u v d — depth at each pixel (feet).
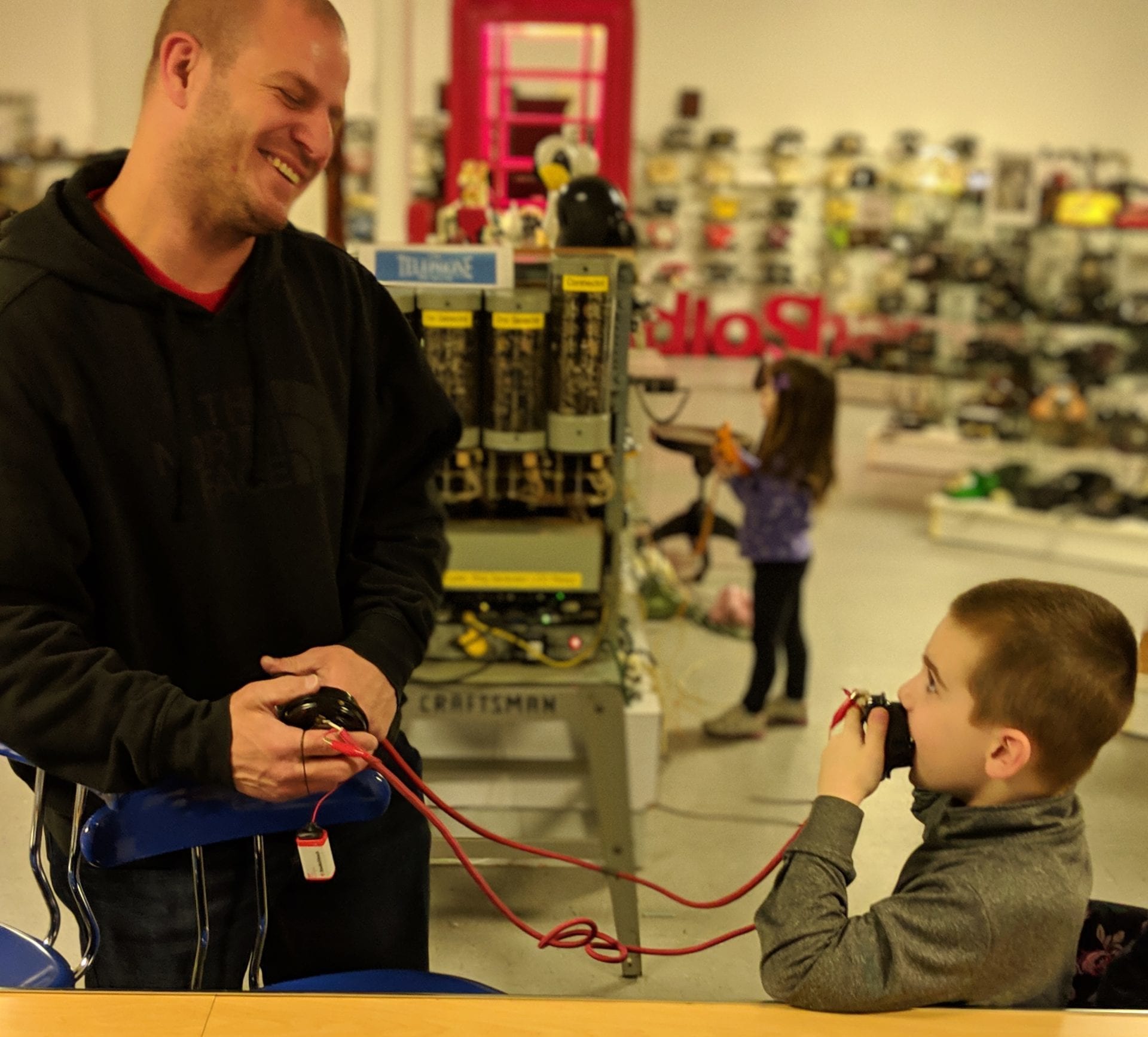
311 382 4.16
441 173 23.36
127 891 4.29
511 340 6.95
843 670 10.11
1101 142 24.38
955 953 3.27
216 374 3.94
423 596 4.52
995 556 15.62
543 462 7.30
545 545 7.33
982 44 25.71
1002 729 3.36
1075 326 21.20
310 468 4.13
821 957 3.24
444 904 5.31
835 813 3.48
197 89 3.65
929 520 17.52
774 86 27.73
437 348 6.95
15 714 3.49
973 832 3.46
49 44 22.61
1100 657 3.31
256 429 4.03
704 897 5.93
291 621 4.17
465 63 15.20
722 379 17.30
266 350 4.04
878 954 3.26
